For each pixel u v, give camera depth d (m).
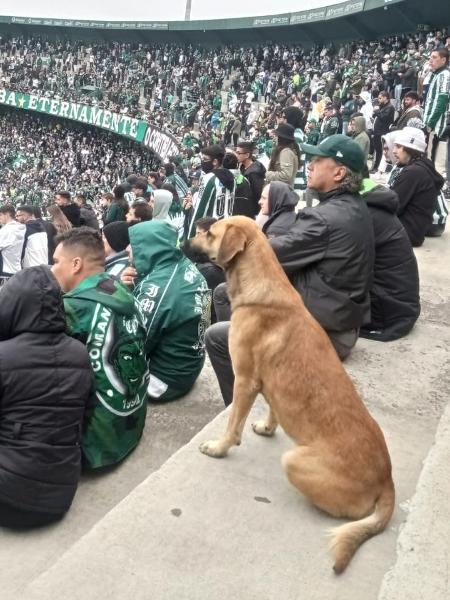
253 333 3.32
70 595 2.57
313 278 4.46
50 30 61.81
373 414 4.26
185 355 4.94
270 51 41.56
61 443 3.40
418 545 2.89
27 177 46.59
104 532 2.93
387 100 15.15
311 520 3.10
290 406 3.18
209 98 38.66
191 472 3.42
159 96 43.72
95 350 3.82
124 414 4.00
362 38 36.59
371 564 2.83
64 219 10.52
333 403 3.10
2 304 3.33
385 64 25.91
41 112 50.12
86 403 3.76
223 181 8.03
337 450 3.04
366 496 3.01
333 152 4.37
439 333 5.80
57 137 52.16
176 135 34.44
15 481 3.28
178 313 4.79
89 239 4.09
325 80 27.61
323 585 2.71
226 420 3.96
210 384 5.39
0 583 3.10
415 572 2.74
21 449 3.29
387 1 29.78
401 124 11.60
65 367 3.39
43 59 56.97
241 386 3.41
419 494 3.25
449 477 3.38
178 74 45.09
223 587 2.66
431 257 8.23
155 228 4.97
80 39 60.38
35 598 2.54
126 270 5.40
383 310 5.60
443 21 29.03
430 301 6.72
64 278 4.10
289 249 4.36
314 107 23.81
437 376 4.90
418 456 3.76
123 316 3.95
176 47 52.00
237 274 3.44
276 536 2.98
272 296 3.32
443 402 4.49
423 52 24.52
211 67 43.41
